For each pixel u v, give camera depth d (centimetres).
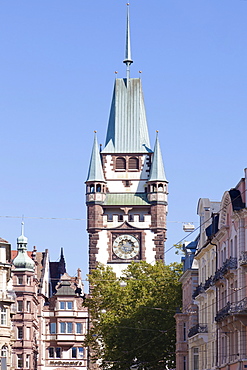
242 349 8175
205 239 11025
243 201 8538
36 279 18975
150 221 19025
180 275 13162
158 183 19100
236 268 8488
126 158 19412
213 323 10012
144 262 14612
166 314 12888
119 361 12975
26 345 18100
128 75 19988
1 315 12575
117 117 19750
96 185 19075
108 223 18988
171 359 12675
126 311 13650
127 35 19912
